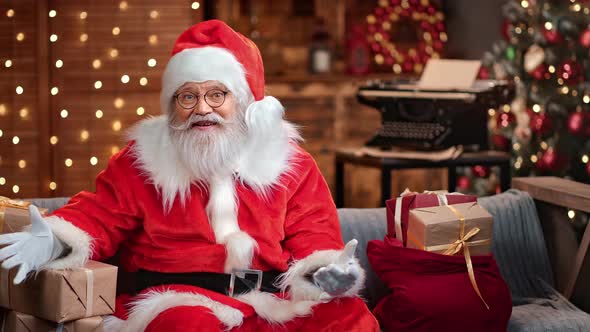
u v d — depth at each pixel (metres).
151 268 2.27
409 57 5.57
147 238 2.29
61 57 3.61
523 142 4.05
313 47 5.58
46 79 3.61
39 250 1.99
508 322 2.47
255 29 5.62
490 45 4.74
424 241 2.38
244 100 2.32
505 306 2.39
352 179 5.25
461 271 2.40
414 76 5.34
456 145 3.71
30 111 3.63
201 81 2.26
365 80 5.25
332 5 5.72
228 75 2.27
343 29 5.75
